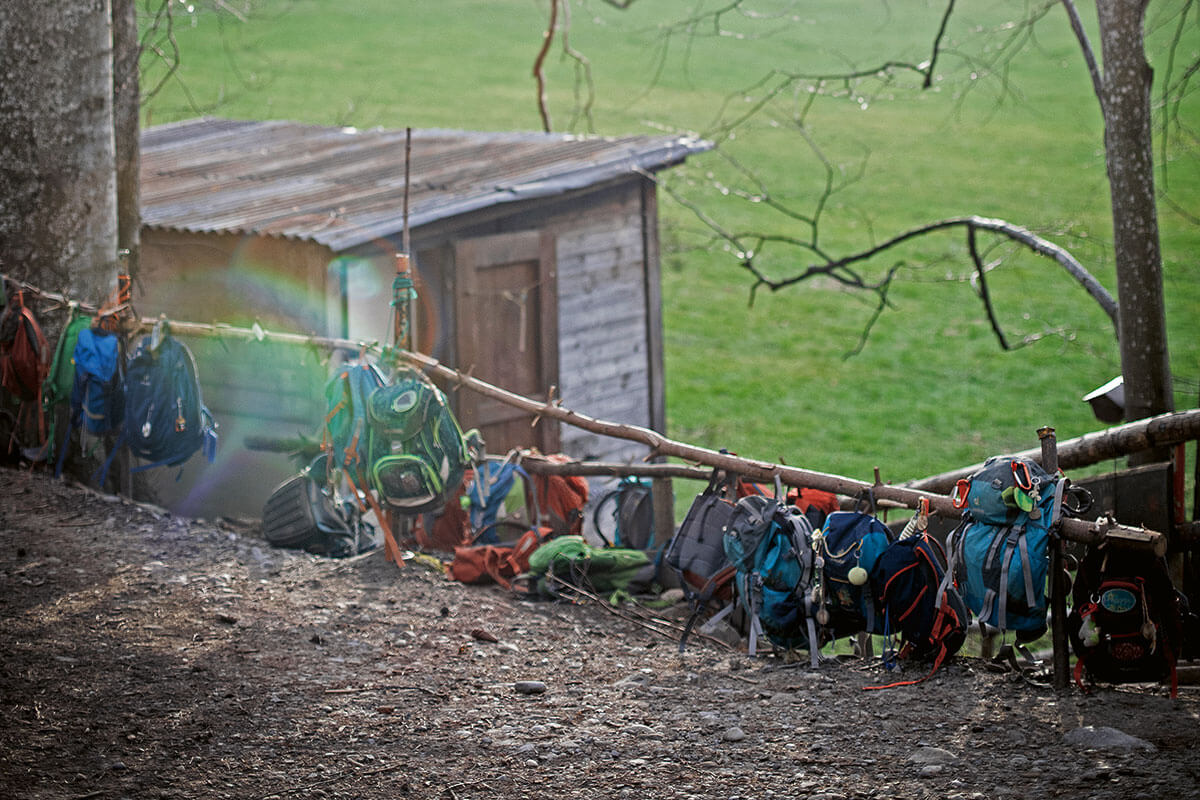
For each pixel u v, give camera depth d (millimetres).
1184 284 27859
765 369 27531
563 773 5156
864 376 27047
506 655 6641
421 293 12398
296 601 7289
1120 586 5691
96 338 8766
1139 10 8445
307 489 8531
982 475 5973
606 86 41531
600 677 6355
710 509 7113
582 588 7836
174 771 5113
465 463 8000
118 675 6047
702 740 5480
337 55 44500
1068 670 6004
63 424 9328
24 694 5770
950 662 6441
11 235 9430
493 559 7965
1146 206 8586
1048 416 24547
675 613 7570
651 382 14805
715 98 39938
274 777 5094
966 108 44562
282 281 11547
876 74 15273
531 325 13180
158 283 12273
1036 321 29344
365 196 12578
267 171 14344
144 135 17391
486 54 45906
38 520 8352
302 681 6102
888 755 5262
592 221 13977
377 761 5258
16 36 9305
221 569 7766
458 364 12438
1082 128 42594
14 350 8945
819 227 34875
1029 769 5039
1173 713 5648
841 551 6379
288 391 11555
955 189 37250
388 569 7965
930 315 30344
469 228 12688
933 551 6254
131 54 11336
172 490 12234
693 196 35688
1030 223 33312
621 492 8836
